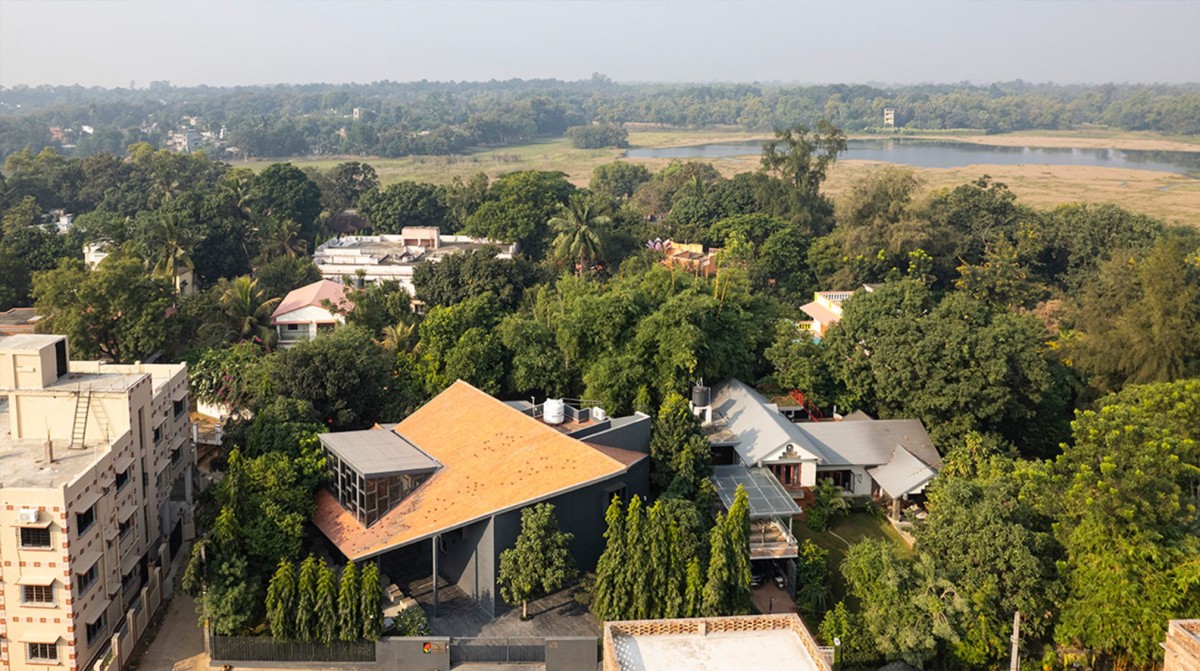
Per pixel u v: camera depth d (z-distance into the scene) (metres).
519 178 134.50
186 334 85.00
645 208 185.88
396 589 51.44
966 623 47.50
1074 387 77.62
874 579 49.47
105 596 46.84
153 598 51.75
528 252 125.31
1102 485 48.22
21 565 43.16
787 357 75.94
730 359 74.19
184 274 109.31
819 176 140.88
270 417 57.88
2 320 95.31
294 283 107.25
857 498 64.69
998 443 67.56
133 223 132.75
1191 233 123.75
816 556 53.41
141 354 79.12
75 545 43.81
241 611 47.03
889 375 70.00
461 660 46.50
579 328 73.31
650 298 79.19
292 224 124.75
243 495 51.00
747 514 48.78
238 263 119.81
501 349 75.75
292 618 46.28
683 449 58.38
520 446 55.16
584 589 51.44
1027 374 68.25
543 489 50.38
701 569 48.34
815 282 116.44
